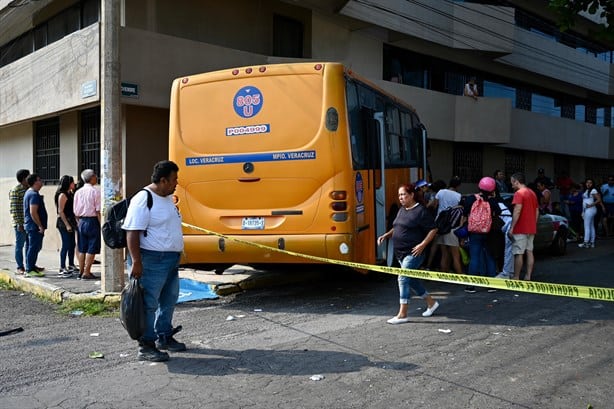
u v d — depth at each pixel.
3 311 7.96
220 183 8.02
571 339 6.46
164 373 5.28
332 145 7.67
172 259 5.65
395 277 10.62
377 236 8.99
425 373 5.27
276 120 7.84
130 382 5.05
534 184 18.00
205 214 8.07
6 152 17.11
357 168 8.08
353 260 7.75
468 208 9.20
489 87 22.98
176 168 5.63
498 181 16.92
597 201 16.02
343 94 7.80
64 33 14.58
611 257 13.77
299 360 5.64
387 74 18.47
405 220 7.11
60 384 5.02
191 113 8.23
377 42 17.67
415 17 17.16
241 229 7.92
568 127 25.30
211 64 12.31
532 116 23.02
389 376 5.19
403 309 7.15
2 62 18.75
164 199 5.61
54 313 7.82
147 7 12.04
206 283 9.17
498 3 21.67
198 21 12.94
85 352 5.97
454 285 9.84
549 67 23.75
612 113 31.38
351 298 8.75
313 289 9.48
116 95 8.16
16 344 6.30
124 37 10.88
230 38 13.62
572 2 8.98
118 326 7.09
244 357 5.74
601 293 4.80
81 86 11.63
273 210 7.81
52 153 14.44
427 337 6.50
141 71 11.14
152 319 5.57
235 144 7.99
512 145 22.02
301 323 7.16
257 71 7.95
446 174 19.86
